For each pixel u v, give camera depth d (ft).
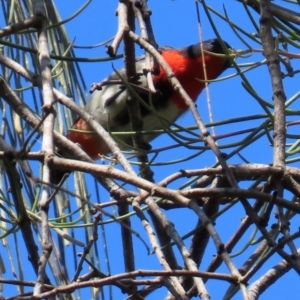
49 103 11.91
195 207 11.28
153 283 12.51
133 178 11.94
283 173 13.01
